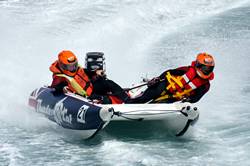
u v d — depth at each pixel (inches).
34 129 970.7
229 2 2110.0
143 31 1749.5
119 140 897.5
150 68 1414.9
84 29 1694.1
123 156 812.0
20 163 792.3
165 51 1555.1
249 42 1595.7
